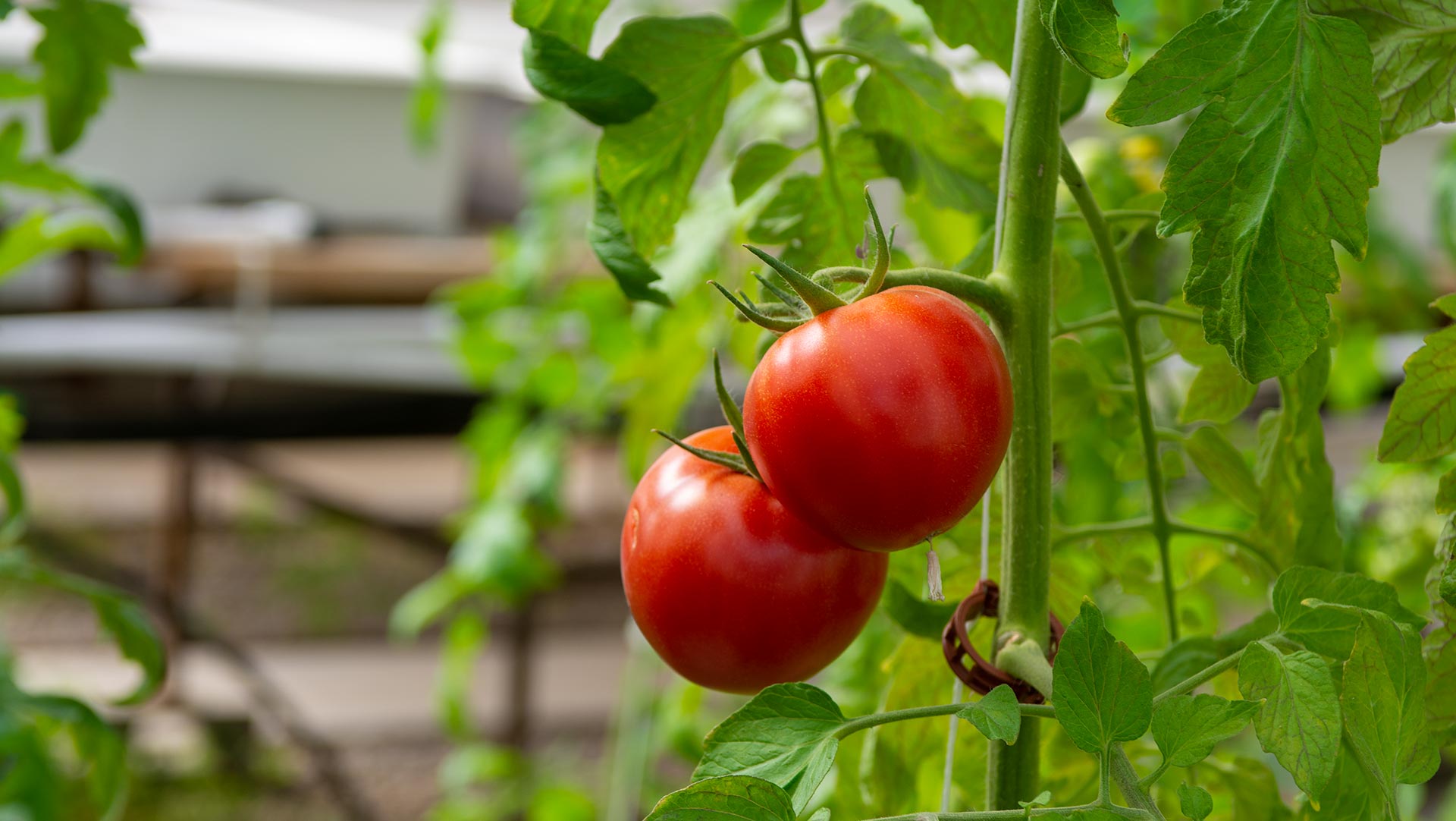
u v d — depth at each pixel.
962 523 0.93
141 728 3.62
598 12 0.89
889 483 0.75
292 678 3.95
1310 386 0.87
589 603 4.37
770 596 0.81
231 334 2.59
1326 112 0.72
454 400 2.88
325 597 4.41
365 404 2.84
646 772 2.04
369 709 3.83
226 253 2.49
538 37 0.87
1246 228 0.73
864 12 0.93
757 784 0.72
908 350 0.75
